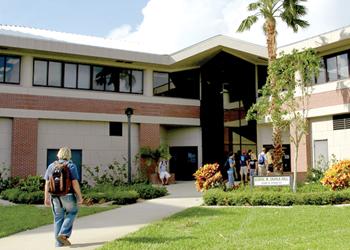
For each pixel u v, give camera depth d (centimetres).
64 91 2512
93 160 2588
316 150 2400
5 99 2355
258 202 1449
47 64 2491
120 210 1397
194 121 2875
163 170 2584
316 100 2352
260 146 2759
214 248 762
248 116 1866
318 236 850
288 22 2333
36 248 827
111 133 2658
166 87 2842
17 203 1677
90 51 2491
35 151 2403
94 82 2619
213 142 2823
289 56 1822
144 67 2769
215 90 2862
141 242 843
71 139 2538
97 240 896
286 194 1435
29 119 2403
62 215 848
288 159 2586
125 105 2680
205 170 1791
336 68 2281
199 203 1556
